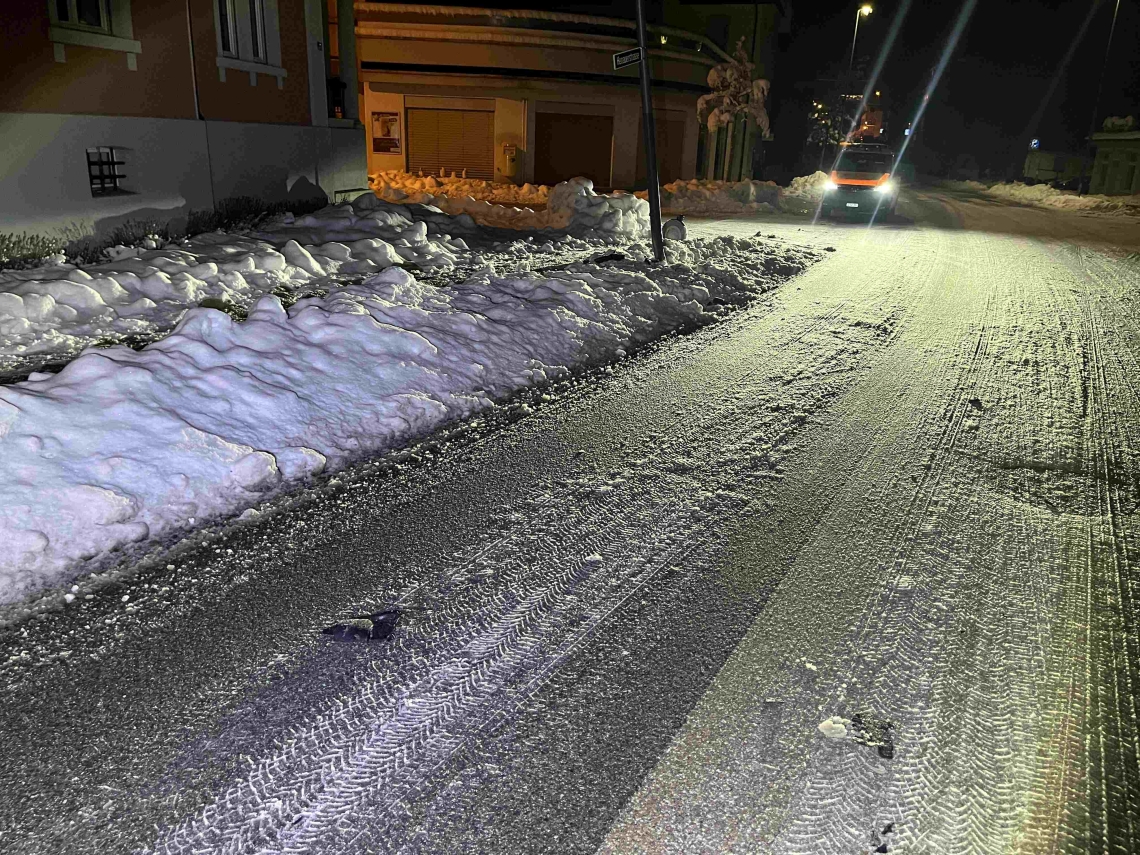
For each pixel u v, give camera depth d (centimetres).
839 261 1454
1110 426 616
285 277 932
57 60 909
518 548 394
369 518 419
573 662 309
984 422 611
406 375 596
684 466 502
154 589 348
